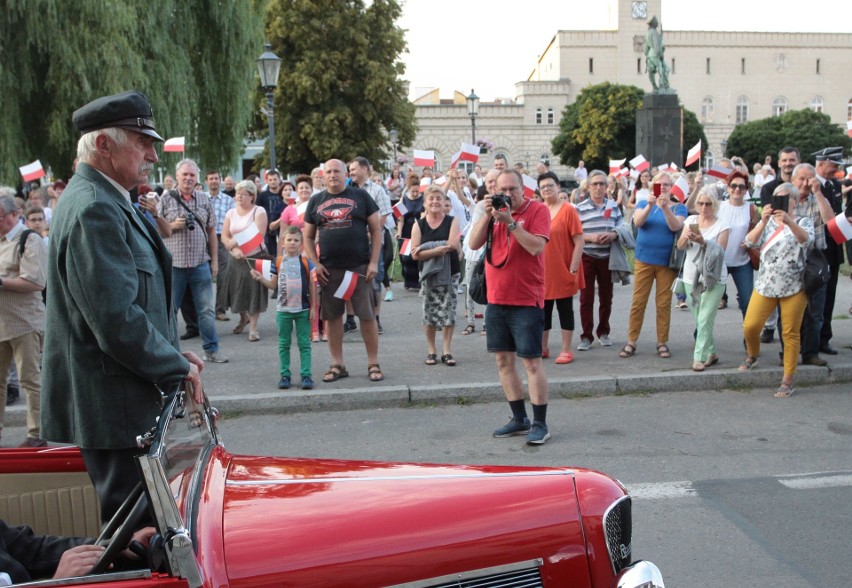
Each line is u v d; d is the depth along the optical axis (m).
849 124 11.02
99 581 2.20
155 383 2.97
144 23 19.08
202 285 9.08
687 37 88.19
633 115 65.88
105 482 3.11
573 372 8.37
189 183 9.18
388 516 2.46
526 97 78.06
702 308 8.27
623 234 9.30
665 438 6.64
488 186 8.25
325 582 2.29
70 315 3.00
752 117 89.62
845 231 8.04
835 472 5.79
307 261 10.08
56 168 19.27
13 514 3.24
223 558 2.28
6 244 6.53
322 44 42.03
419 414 7.52
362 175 9.61
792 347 7.78
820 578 4.26
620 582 2.42
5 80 17.19
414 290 14.30
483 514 2.51
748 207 9.03
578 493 2.64
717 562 4.45
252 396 7.61
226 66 21.84
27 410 6.97
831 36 89.25
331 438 6.84
